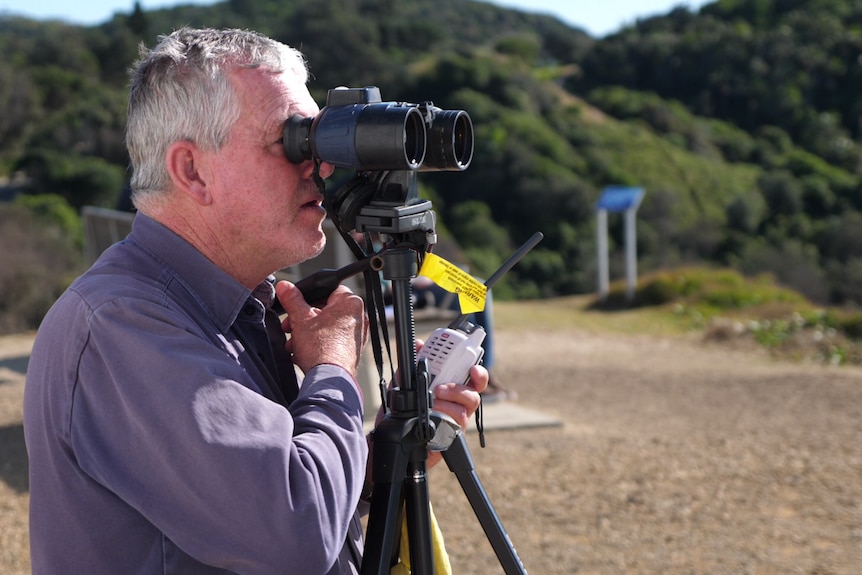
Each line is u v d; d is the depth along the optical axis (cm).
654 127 5547
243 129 142
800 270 3762
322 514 129
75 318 135
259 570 127
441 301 586
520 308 1565
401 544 160
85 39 5175
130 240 149
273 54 146
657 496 450
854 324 1209
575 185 4162
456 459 158
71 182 3338
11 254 1221
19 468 470
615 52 6525
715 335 1220
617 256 3978
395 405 150
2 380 673
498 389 693
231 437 127
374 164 137
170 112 142
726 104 6075
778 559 371
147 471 130
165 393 129
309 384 143
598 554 380
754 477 480
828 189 4894
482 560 372
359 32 5675
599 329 1352
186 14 6488
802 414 675
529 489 461
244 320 152
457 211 4056
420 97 4981
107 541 134
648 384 839
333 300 156
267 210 145
